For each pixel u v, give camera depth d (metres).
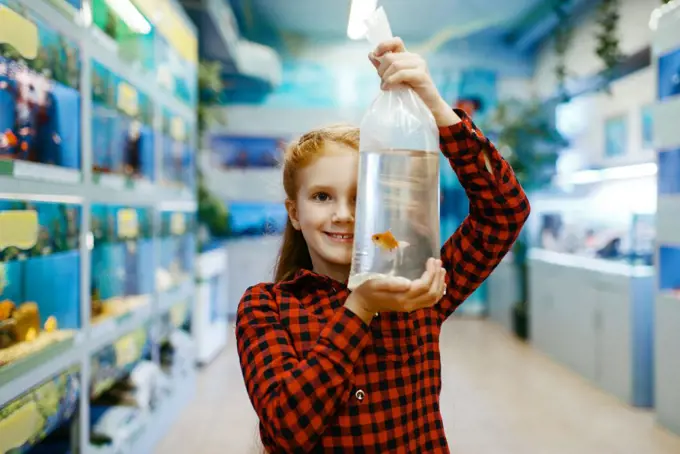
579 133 6.50
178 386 3.69
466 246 1.04
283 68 7.55
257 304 0.97
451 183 7.43
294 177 1.00
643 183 5.16
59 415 2.07
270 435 0.82
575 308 4.60
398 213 0.83
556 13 6.34
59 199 2.09
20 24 1.83
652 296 3.76
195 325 4.84
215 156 7.44
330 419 0.88
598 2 5.79
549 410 3.71
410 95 0.87
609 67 5.08
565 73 6.32
